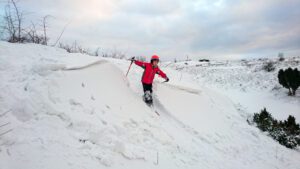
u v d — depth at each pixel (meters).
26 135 3.25
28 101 3.74
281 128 9.67
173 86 7.77
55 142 3.35
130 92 5.95
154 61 6.29
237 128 8.09
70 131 3.69
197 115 7.16
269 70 27.94
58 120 3.75
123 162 3.69
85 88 4.76
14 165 2.77
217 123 7.50
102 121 4.23
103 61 5.90
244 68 31.25
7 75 4.19
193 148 5.26
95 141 3.76
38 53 5.36
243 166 5.57
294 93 20.19
